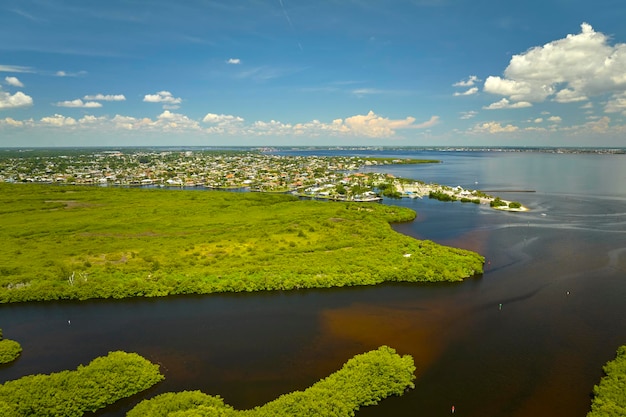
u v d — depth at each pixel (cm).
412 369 7106
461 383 6912
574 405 6359
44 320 9331
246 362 7569
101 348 8138
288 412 5909
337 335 8512
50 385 6444
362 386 6550
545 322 9050
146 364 7212
